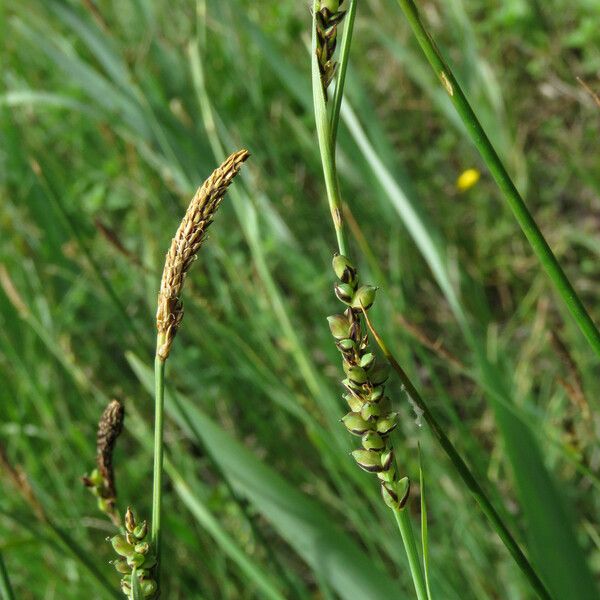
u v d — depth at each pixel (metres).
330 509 0.29
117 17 0.44
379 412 0.10
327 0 0.09
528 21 0.45
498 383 0.19
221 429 0.18
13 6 0.43
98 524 0.27
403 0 0.10
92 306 0.36
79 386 0.31
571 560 0.18
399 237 0.33
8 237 0.38
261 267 0.22
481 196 0.39
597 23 0.42
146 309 0.35
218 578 0.26
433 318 0.35
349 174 0.35
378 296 0.28
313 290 0.32
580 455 0.17
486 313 0.32
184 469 0.28
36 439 0.32
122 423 0.12
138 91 0.28
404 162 0.42
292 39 0.44
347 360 0.10
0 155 0.40
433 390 0.31
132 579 0.11
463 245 0.39
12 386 0.33
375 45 0.45
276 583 0.20
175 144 0.28
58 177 0.40
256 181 0.29
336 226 0.10
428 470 0.26
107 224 0.38
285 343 0.25
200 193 0.10
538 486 0.18
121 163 0.39
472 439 0.25
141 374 0.18
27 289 0.35
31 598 0.28
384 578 0.17
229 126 0.36
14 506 0.27
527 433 0.18
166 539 0.27
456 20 0.37
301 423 0.31
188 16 0.39
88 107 0.32
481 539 0.24
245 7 0.46
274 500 0.18
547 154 0.41
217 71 0.42
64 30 0.43
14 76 0.44
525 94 0.43
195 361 0.32
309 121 0.40
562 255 0.37
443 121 0.42
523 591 0.23
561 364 0.30
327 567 0.17
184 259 0.10
